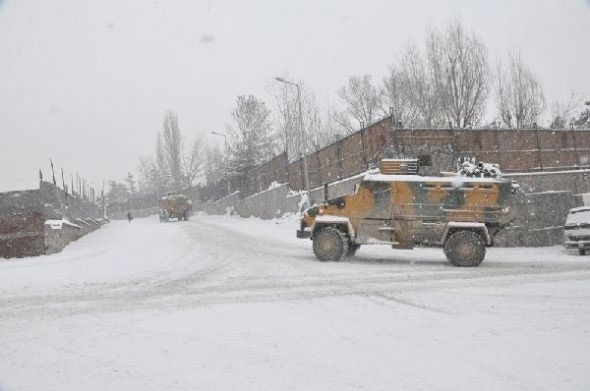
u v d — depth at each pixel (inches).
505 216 518.3
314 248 556.1
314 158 1192.2
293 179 1339.8
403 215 531.2
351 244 581.9
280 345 213.6
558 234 725.3
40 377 182.5
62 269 537.6
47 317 284.4
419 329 233.8
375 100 1955.0
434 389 159.5
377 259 575.5
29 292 380.5
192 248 753.6
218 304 308.3
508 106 1360.7
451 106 1238.3
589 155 1019.9
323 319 259.4
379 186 539.5
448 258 504.4
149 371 185.0
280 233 1016.9
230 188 2114.9
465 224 510.3
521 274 414.6
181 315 278.4
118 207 3932.1
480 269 466.0
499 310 269.3
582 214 610.2
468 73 1232.2
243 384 169.2
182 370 185.0
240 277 433.7
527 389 157.6
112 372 185.2
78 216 1320.1
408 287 356.5
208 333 236.5
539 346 201.3
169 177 3316.9
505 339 212.5
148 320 267.9
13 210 932.0
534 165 957.8
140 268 526.9
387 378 170.6
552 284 353.4
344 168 1050.1
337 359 192.9
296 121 1774.1
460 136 908.0
